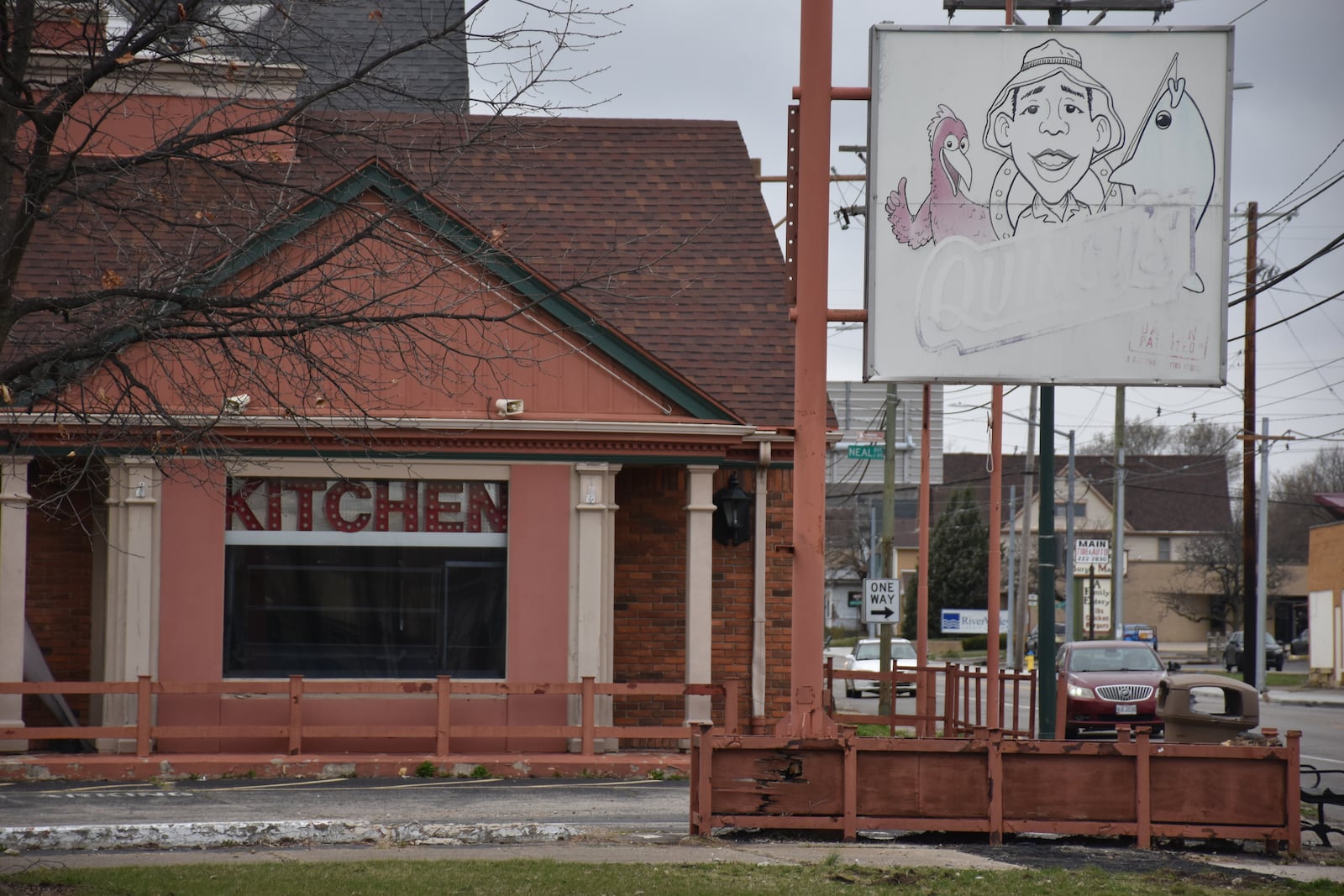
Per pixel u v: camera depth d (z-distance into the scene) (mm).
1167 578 142750
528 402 27641
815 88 20062
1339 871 17375
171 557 26844
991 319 20906
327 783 24594
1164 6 28594
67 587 28844
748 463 30203
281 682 25766
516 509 27719
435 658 27641
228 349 16344
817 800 18516
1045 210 20953
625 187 34625
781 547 20125
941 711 49031
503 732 26078
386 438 26859
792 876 15180
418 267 24453
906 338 20797
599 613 27734
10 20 15773
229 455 21453
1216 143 21109
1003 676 31031
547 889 14164
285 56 21891
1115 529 79562
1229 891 15258
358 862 16188
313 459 27094
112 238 17297
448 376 27047
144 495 26531
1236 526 138500
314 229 20344
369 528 27609
